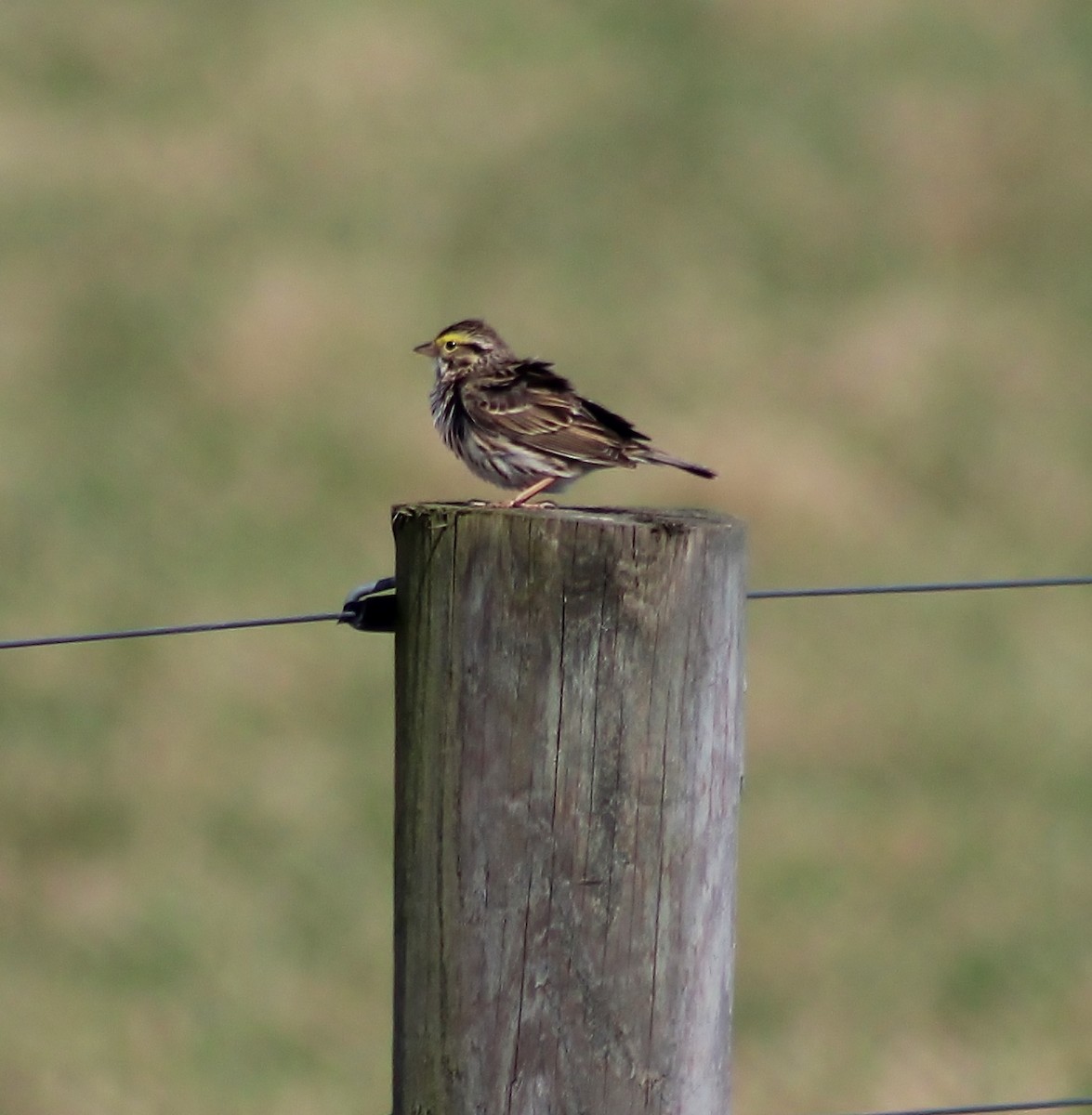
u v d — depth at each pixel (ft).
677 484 64.59
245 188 88.02
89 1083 37.73
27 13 104.42
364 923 43.78
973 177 89.15
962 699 54.19
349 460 66.80
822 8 106.22
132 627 56.70
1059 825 47.91
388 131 93.61
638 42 103.60
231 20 104.63
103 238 83.05
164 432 68.54
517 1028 18.02
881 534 63.16
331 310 76.74
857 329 77.92
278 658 55.72
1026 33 103.04
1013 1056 39.14
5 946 42.63
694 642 17.63
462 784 17.85
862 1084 38.19
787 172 90.58
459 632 17.72
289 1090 37.83
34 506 63.46
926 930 43.60
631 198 88.22
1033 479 66.80
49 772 49.78
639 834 17.74
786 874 45.70
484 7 106.93
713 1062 18.37
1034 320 79.00
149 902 44.32
